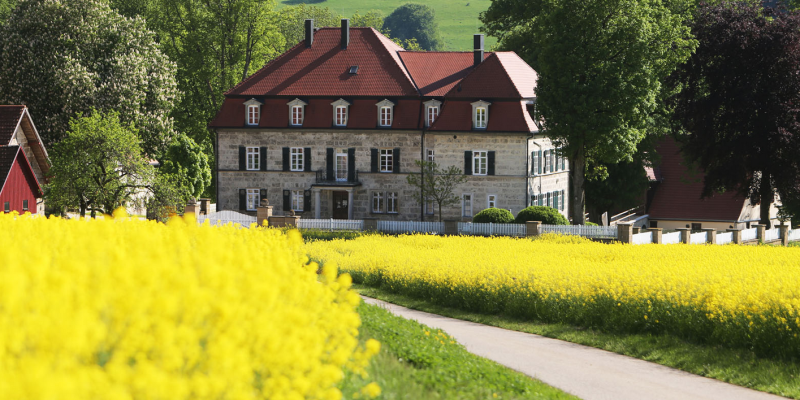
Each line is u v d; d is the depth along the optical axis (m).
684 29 51.19
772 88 52.25
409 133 55.91
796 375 17.27
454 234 49.72
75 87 50.25
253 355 7.23
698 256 32.88
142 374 5.78
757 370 17.62
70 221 15.11
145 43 55.88
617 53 47.62
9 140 45.41
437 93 56.53
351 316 9.34
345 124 56.88
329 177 57.25
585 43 47.38
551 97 48.06
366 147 56.69
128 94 52.19
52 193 42.41
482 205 54.66
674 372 17.91
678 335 20.75
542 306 23.84
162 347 6.28
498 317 24.86
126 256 8.45
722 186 54.66
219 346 6.48
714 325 19.97
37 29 52.34
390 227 51.09
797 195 52.72
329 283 10.34
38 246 9.71
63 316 6.07
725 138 53.72
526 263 28.61
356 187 56.81
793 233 55.72
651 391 15.94
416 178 54.66
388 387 10.77
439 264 29.23
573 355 19.33
